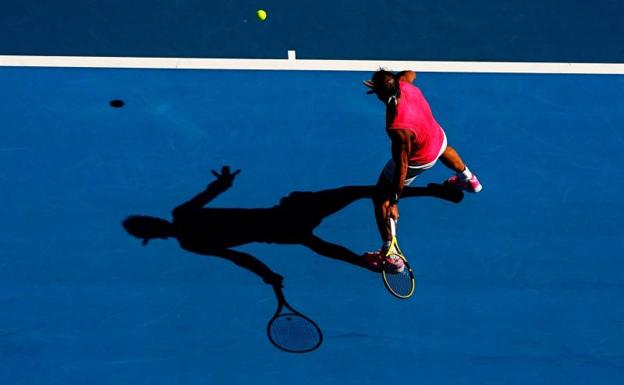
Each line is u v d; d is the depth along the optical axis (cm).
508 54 2559
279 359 1864
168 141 2288
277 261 2039
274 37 2581
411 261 2053
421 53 2555
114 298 1959
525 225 2131
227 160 2250
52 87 2403
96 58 2492
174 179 2198
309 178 2217
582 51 2577
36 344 1875
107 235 2075
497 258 2062
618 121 2384
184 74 2462
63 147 2258
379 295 1984
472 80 2480
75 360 1853
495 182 2222
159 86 2425
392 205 1855
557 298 1988
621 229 2128
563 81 2486
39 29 2559
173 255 2041
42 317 1920
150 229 2088
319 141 2308
